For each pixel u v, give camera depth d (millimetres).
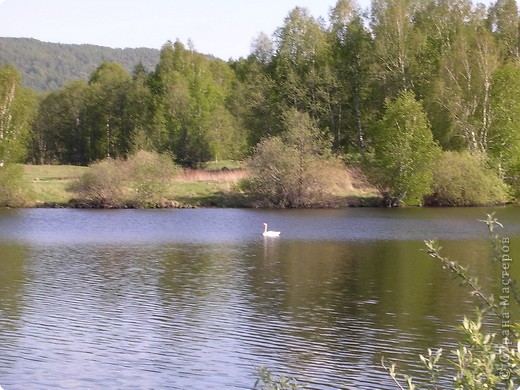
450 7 78062
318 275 30609
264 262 34094
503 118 64500
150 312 24016
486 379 9000
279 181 60938
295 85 75000
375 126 63406
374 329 21922
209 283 28875
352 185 66125
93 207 59438
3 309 24312
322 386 17141
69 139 107250
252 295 26625
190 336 21203
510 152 64062
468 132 66062
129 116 97562
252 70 80188
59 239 42094
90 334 21359
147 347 20156
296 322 22734
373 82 74875
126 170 60062
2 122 60688
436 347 20094
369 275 30531
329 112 74688
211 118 89312
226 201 61156
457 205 62656
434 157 61812
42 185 64312
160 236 43625
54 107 108125
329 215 55125
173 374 18016
